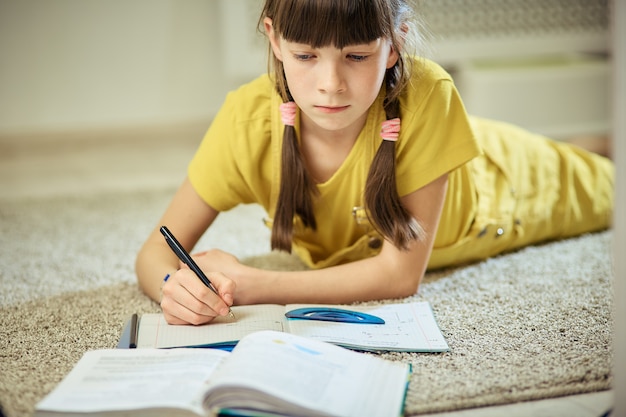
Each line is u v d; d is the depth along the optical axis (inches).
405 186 48.3
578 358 41.8
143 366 38.2
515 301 50.8
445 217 54.3
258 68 100.2
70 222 73.6
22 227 72.0
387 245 49.4
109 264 61.2
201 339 42.1
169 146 107.3
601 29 105.1
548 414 36.9
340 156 48.6
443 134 47.9
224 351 40.0
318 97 41.3
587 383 39.3
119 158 101.3
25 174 94.0
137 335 42.8
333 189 49.6
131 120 106.9
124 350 40.1
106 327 47.7
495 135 61.9
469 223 56.5
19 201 81.7
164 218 52.2
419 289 52.8
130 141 109.0
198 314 43.4
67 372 41.3
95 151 104.8
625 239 33.7
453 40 102.3
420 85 47.3
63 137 107.0
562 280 54.9
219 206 52.2
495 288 53.3
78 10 101.7
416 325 45.2
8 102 103.0
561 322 47.0
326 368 37.3
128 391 35.5
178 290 43.8
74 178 92.1
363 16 39.2
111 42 103.6
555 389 38.7
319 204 50.6
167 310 44.1
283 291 47.8
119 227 71.9
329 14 38.7
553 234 64.5
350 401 35.0
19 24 100.7
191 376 36.8
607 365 40.9
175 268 49.4
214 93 108.1
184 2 103.8
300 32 39.6
